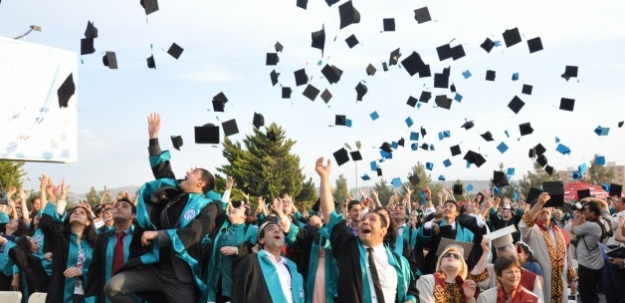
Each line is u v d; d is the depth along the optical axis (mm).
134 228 6715
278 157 38438
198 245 6289
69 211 8156
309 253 6820
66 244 7938
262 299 5734
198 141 7699
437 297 6312
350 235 6234
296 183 38906
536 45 10664
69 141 13039
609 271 10109
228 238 7512
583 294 11266
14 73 12312
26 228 10898
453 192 13180
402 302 6266
